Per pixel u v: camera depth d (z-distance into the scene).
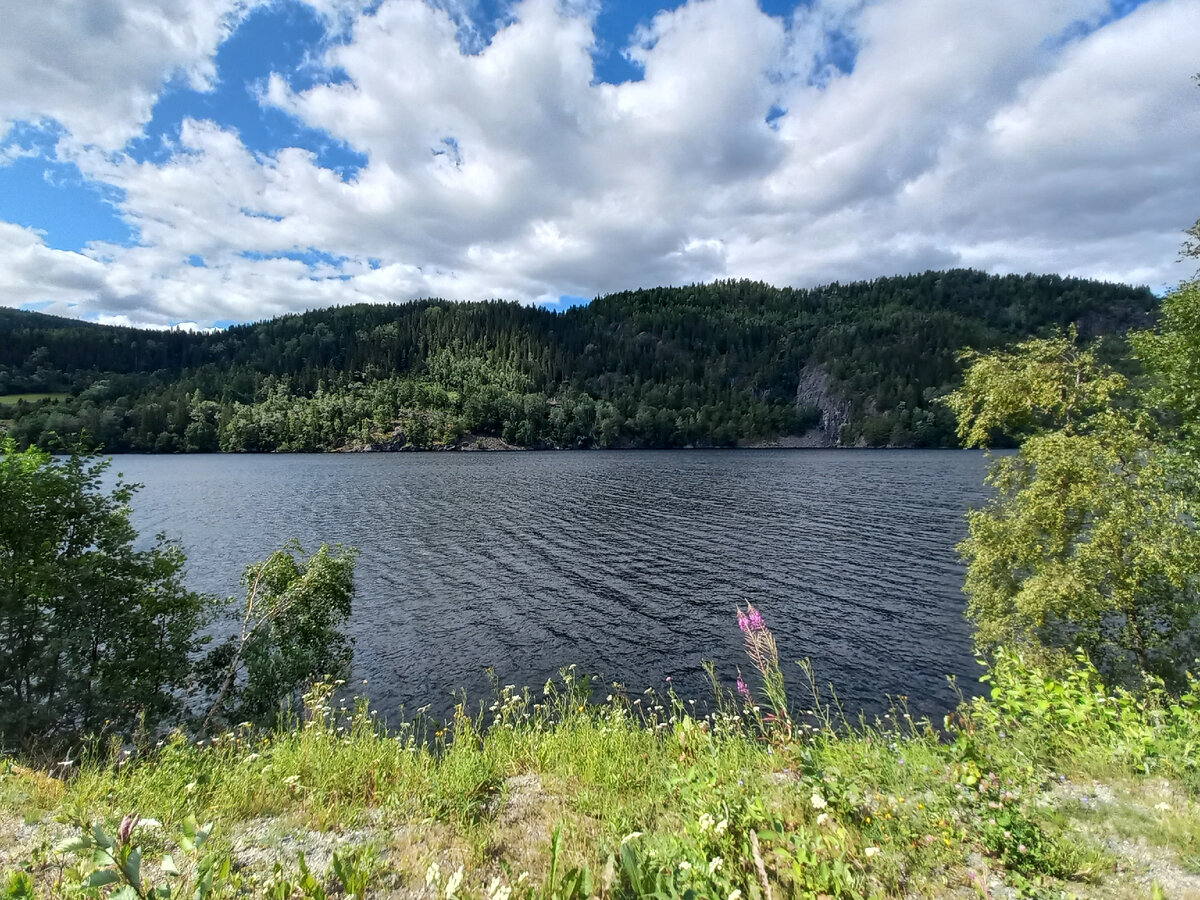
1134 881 3.15
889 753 5.12
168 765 5.35
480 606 23.34
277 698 12.82
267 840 3.97
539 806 4.57
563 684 16.27
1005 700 5.84
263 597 14.25
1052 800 4.21
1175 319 13.75
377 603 23.80
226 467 101.81
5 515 10.49
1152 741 4.85
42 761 8.92
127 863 2.03
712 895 2.58
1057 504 12.79
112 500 12.29
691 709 14.75
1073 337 13.84
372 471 90.94
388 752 5.79
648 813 4.21
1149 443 12.95
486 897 2.94
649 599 24.17
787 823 3.42
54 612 10.97
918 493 58.53
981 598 14.77
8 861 3.52
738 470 88.12
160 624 12.66
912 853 3.33
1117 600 11.98
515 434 164.00
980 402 15.30
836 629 20.44
